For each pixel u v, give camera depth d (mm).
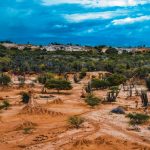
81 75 190375
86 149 63281
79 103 115875
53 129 79938
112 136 72625
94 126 82500
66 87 145250
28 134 75938
